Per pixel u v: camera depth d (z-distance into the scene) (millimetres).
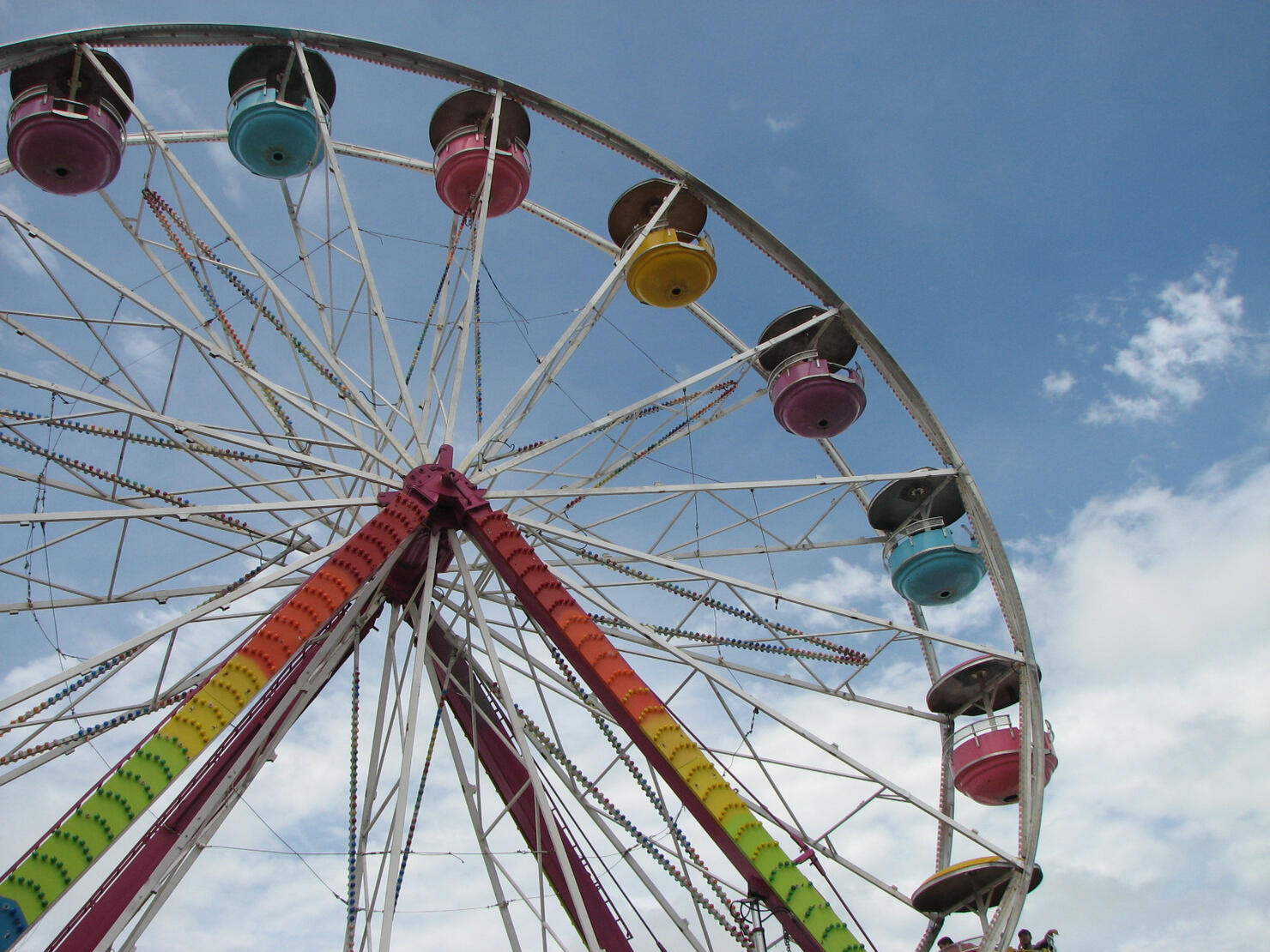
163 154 16750
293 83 18797
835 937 12953
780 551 18672
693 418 18719
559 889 15461
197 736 12336
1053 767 17500
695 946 13797
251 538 16156
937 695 19250
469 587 15148
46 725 14008
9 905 10734
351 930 13930
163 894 12836
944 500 18953
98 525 14758
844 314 18594
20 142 16484
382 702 15977
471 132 18672
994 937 15867
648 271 18891
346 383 16891
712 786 13562
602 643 14367
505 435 17156
